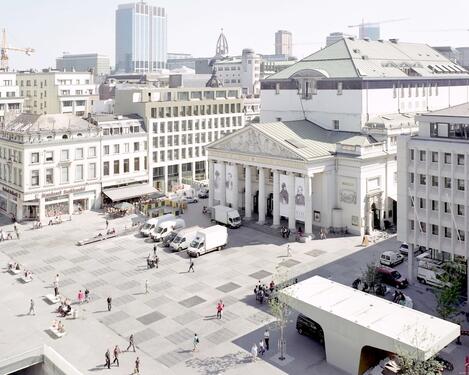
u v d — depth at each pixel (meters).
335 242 92.25
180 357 55.62
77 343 58.84
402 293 67.00
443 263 67.88
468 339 57.38
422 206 69.44
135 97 131.38
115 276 78.62
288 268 79.81
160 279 77.00
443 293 59.12
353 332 51.00
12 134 109.69
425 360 45.84
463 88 129.62
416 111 116.19
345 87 105.81
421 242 69.94
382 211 99.06
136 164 127.12
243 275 77.75
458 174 64.62
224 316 64.75
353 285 71.38
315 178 99.12
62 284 75.94
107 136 119.06
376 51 119.56
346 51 113.25
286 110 117.88
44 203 109.69
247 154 104.19
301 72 112.38
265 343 57.06
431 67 126.44
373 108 105.88
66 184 112.75
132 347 57.50
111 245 93.31
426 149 67.12
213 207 106.38
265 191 107.19
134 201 121.25
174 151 136.75
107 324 63.41
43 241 96.19
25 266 83.50
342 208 97.88
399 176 70.81
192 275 78.25
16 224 105.81
